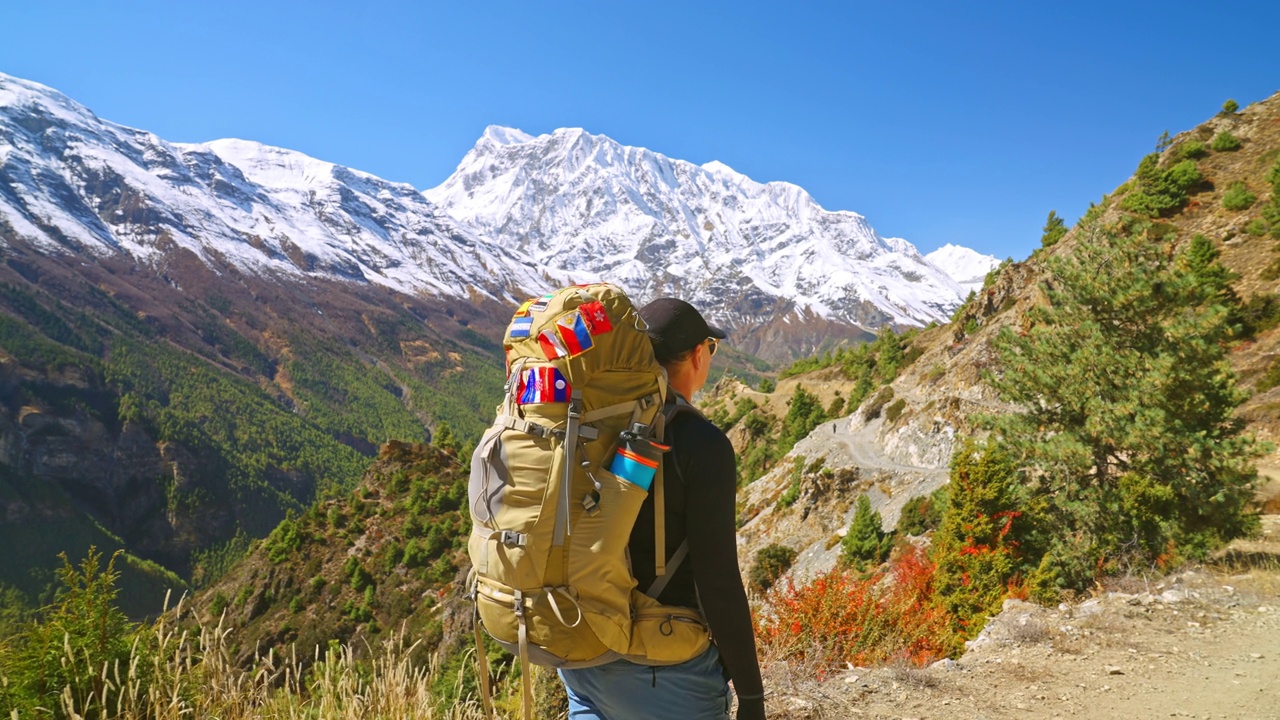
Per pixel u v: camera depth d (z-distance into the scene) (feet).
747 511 225.15
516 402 6.89
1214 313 46.16
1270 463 72.69
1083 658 21.75
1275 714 17.22
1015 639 23.82
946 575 42.80
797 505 187.52
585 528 6.55
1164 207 184.85
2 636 12.29
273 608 311.88
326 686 12.23
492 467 6.84
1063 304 51.13
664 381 7.07
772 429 344.69
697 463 6.87
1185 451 45.60
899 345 316.81
